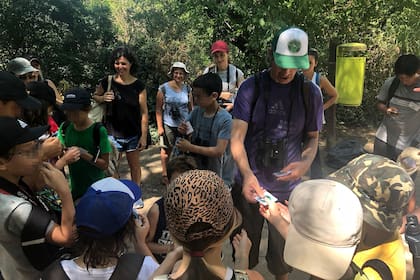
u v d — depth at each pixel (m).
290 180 2.84
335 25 7.74
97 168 3.49
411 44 8.07
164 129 5.57
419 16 7.22
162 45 8.54
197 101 3.66
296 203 1.56
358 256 1.72
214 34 8.14
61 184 2.03
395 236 1.76
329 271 1.46
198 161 3.70
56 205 2.35
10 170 1.94
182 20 8.50
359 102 6.36
